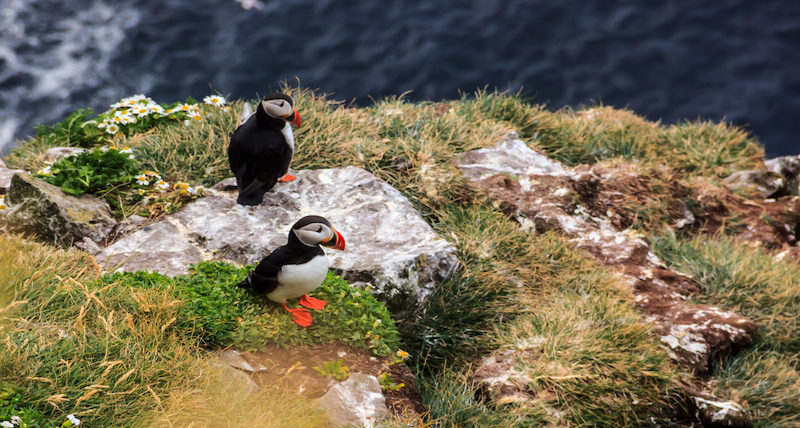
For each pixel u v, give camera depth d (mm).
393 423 7137
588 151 14875
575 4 33562
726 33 32000
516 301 10203
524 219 12148
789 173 15828
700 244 12781
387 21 33125
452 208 11789
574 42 31891
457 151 13492
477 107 15109
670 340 9992
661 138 16047
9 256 7527
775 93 29047
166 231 9758
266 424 6523
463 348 9570
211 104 13516
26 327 6898
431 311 9805
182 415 6336
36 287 7402
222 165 11516
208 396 6676
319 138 12492
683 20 32594
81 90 29219
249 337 7566
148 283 8000
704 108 28734
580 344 9211
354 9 33594
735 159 15594
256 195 9914
